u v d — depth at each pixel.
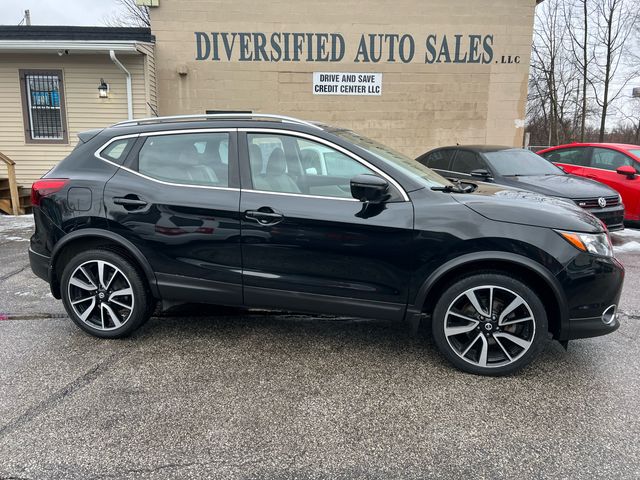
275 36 10.96
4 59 10.06
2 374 3.07
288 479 2.15
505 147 7.68
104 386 2.93
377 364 3.26
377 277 3.10
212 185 3.30
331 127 3.59
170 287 3.39
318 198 3.15
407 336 3.75
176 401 2.78
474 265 3.02
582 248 2.88
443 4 10.98
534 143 33.53
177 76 11.01
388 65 11.20
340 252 3.10
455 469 2.22
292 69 11.12
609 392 2.90
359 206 3.09
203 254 3.29
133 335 3.71
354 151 3.16
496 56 11.27
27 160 10.48
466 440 2.43
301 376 3.09
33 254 3.64
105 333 3.58
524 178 6.64
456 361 3.12
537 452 2.34
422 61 11.21
